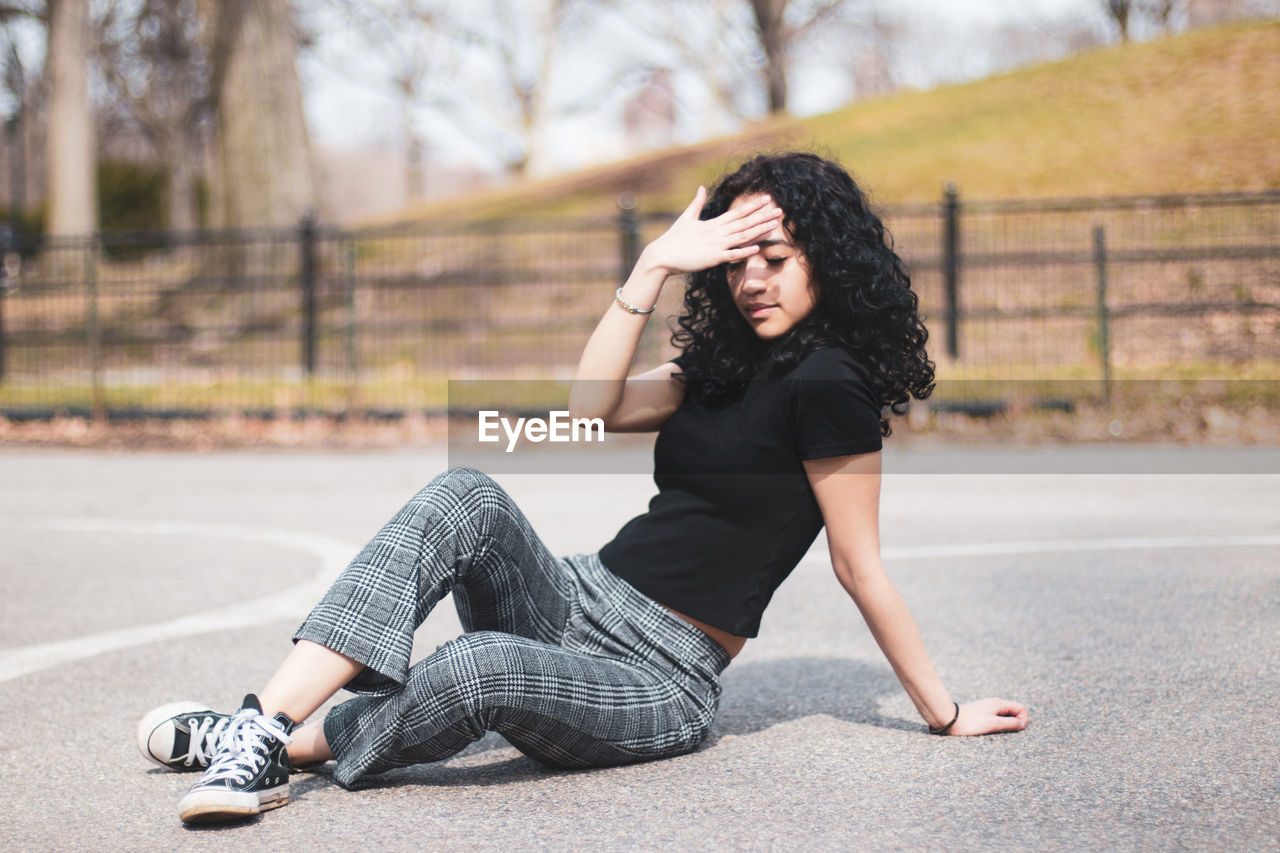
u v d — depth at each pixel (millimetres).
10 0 26969
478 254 17562
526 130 35188
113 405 11188
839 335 2514
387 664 2346
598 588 2619
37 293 13883
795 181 2469
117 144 41156
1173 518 5941
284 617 4281
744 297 2477
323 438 10125
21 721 3113
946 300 11406
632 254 11414
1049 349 11891
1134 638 3705
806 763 2656
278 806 2404
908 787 2479
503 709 2361
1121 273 13148
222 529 6203
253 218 16312
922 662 2754
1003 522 5984
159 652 3814
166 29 32938
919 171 17719
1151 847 2129
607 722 2484
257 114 16297
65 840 2275
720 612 2537
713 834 2240
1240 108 17047
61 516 6723
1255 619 3863
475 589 2541
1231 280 12562
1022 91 20438
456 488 2467
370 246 18219
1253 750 2654
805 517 2523
